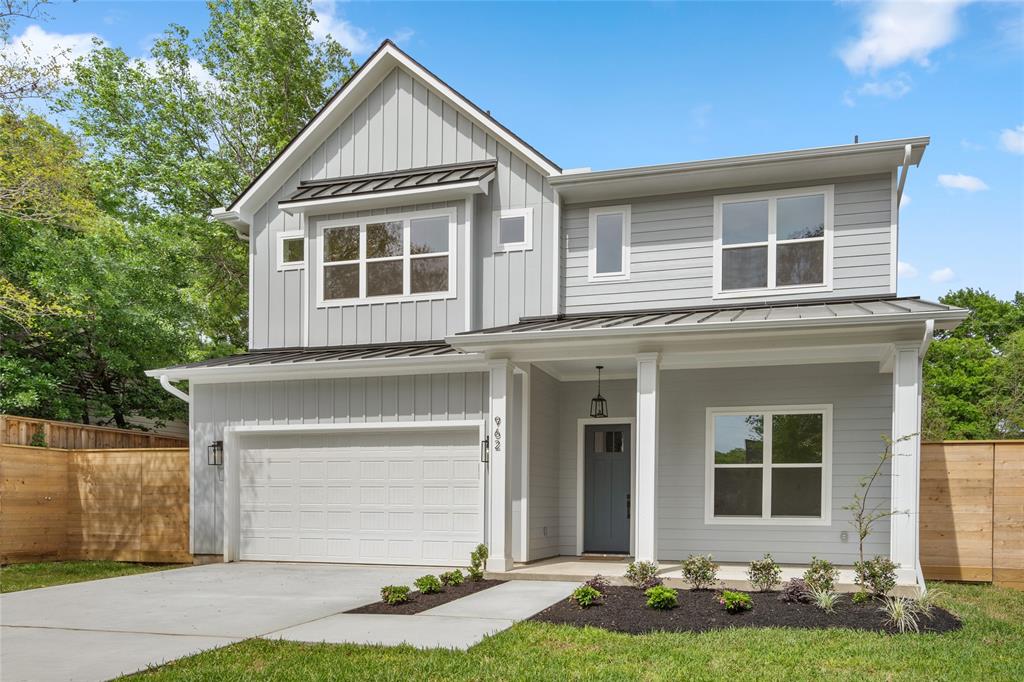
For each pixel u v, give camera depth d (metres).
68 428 16.81
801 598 9.35
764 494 13.28
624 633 8.05
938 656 7.07
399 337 15.16
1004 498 12.17
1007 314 39.56
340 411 14.40
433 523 13.82
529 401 13.42
